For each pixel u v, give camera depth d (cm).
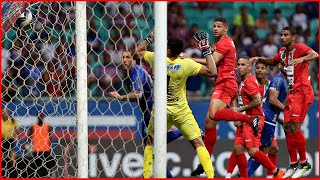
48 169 2517
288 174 2736
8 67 2719
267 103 2853
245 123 2736
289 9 4606
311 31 4553
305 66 2653
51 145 2564
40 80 2719
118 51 2894
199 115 3506
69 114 2539
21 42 2569
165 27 1714
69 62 2462
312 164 3581
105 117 3184
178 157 3475
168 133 2494
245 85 2716
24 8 2267
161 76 1719
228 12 4522
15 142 2661
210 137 2623
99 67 3105
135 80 2295
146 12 2356
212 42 4241
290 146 2720
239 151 2756
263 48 4406
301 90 2653
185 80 2330
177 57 2311
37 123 2691
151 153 2231
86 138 1972
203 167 2375
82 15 1961
